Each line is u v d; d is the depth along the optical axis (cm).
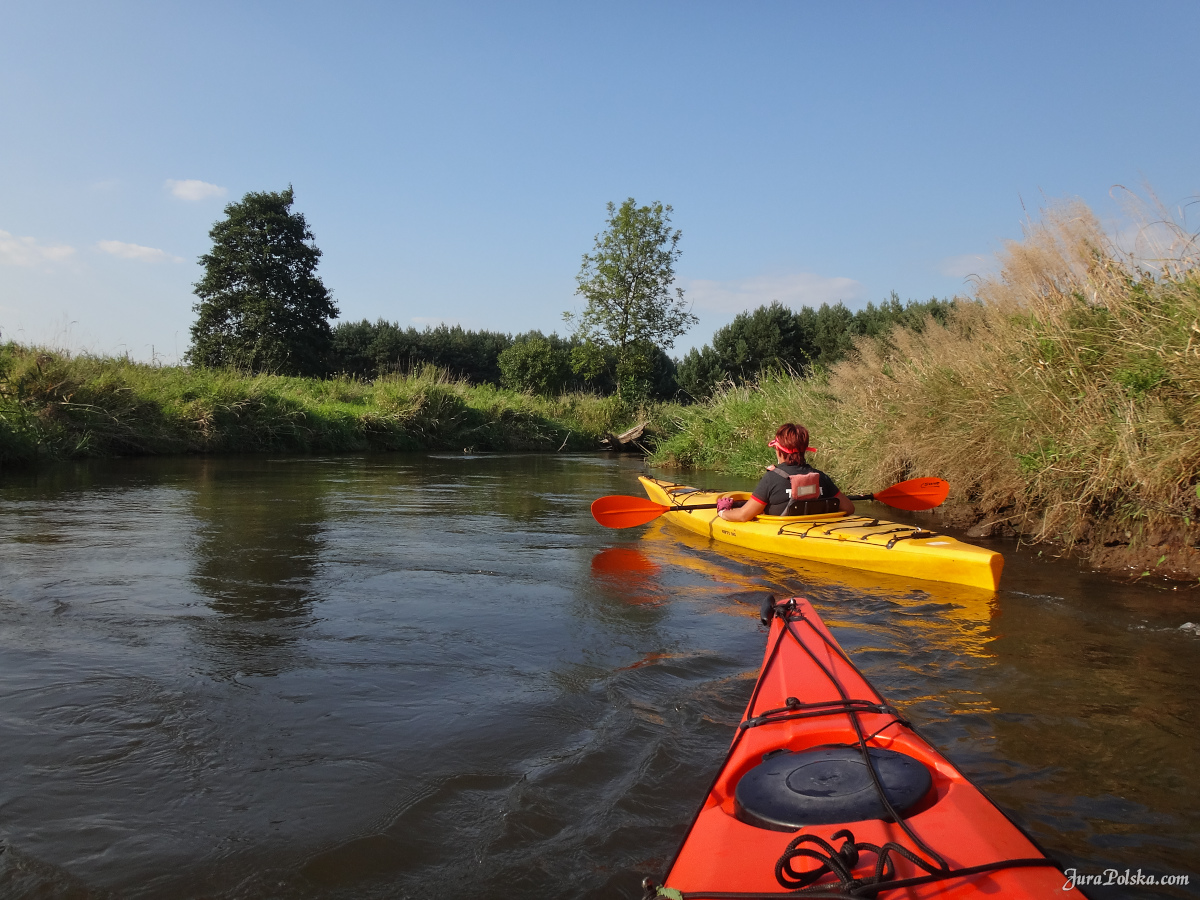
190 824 209
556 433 2631
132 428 1542
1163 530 523
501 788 230
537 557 584
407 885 184
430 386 2378
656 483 921
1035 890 141
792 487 607
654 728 271
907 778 178
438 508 862
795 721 225
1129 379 549
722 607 441
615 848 199
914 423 803
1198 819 211
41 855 193
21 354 1467
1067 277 654
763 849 161
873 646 364
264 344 3944
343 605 433
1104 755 249
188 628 380
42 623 383
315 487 1062
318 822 211
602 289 2698
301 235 4234
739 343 3444
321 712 285
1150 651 354
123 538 619
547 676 325
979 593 468
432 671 330
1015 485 652
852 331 2956
